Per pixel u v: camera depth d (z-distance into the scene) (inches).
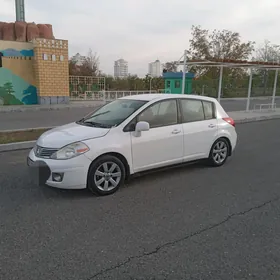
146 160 196.5
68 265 108.7
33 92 767.1
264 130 465.4
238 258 114.6
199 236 131.0
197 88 1238.9
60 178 168.1
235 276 103.9
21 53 737.6
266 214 154.7
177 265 109.6
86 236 129.8
